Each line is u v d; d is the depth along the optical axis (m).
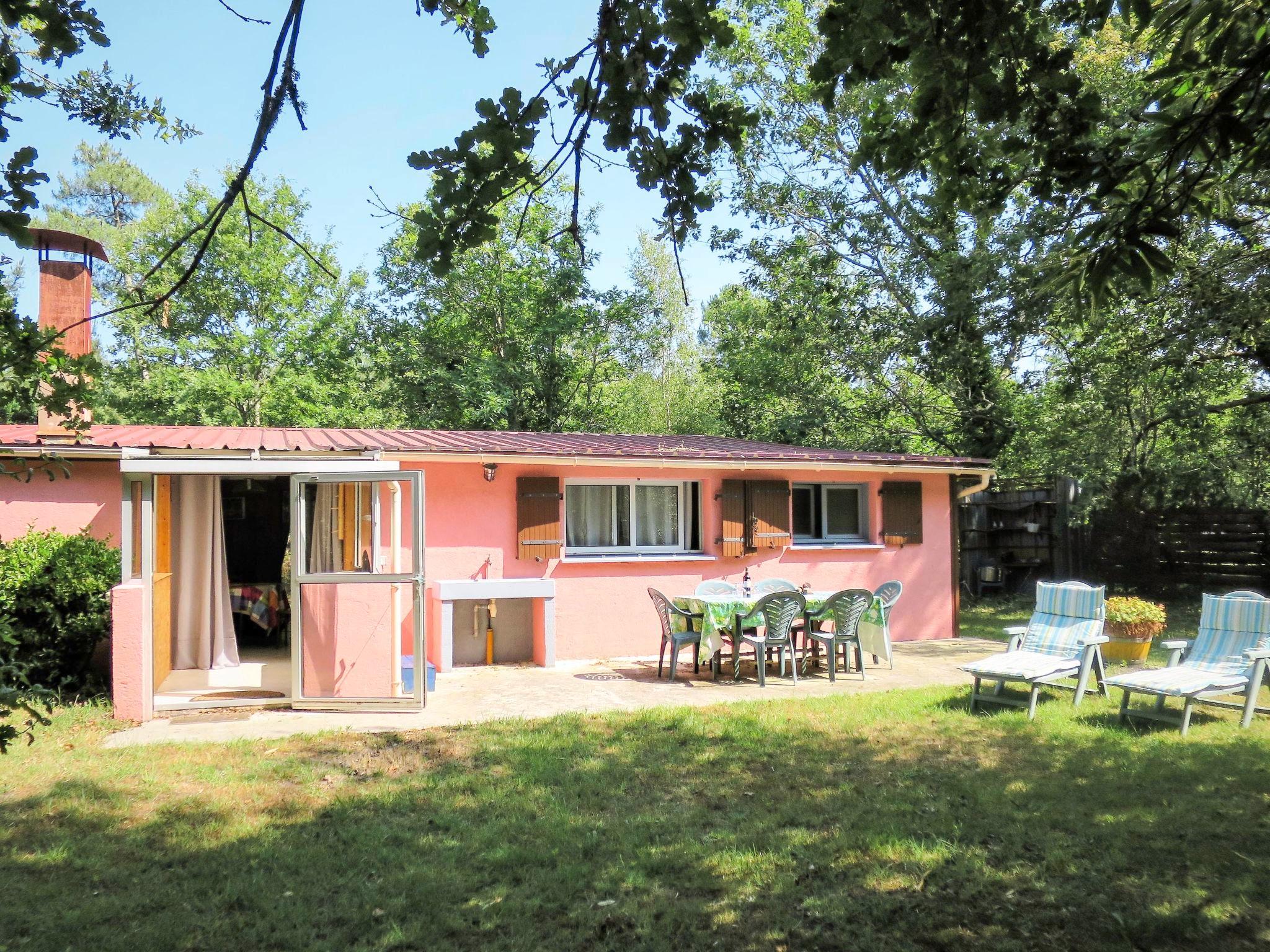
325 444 10.08
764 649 9.78
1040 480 18.83
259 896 4.52
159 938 4.11
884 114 4.08
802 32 20.38
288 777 6.39
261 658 10.50
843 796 5.95
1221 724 7.64
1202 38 4.08
